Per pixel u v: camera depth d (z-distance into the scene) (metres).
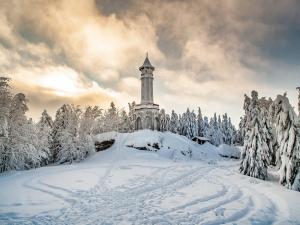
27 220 12.42
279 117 24.22
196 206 15.37
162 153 62.84
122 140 66.25
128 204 15.82
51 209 14.49
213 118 101.25
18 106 38.22
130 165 39.28
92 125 56.06
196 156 68.62
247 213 14.23
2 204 15.20
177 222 12.29
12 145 36.88
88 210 14.42
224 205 15.72
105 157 56.09
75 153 52.38
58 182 23.36
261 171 28.38
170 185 22.94
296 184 21.36
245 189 21.41
